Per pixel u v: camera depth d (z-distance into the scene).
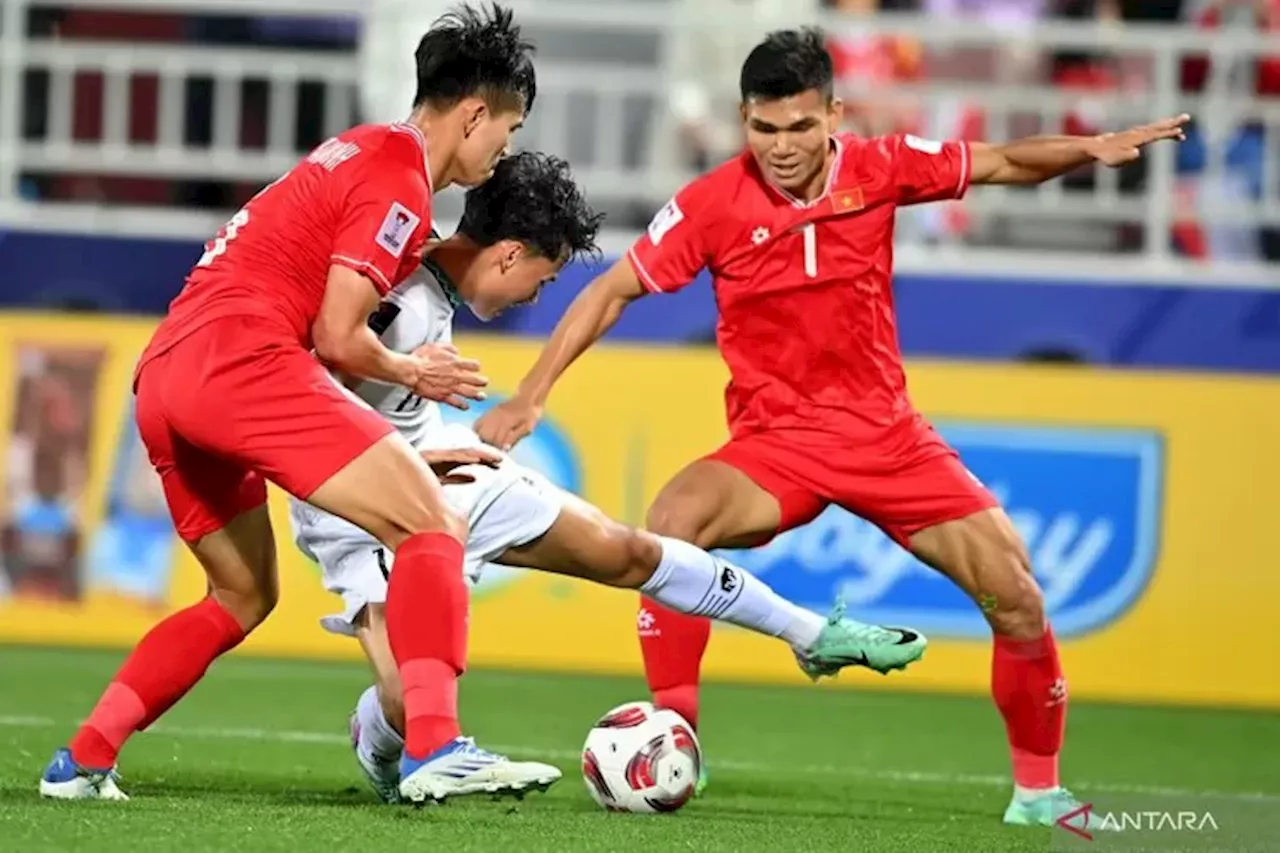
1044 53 48.59
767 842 19.41
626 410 39.81
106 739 20.34
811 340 23.28
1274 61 47.38
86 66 46.38
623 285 23.25
